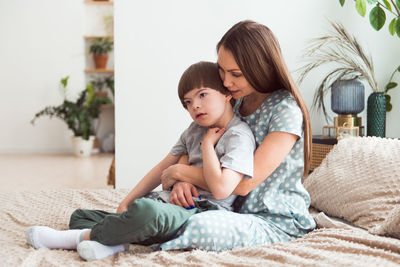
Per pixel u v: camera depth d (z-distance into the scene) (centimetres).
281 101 134
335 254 107
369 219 147
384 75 265
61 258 114
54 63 625
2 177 420
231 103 148
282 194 136
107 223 115
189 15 271
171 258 109
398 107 266
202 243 117
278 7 265
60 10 619
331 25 263
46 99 629
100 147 650
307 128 136
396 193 151
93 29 634
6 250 119
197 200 130
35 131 634
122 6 271
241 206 137
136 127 276
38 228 124
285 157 135
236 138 129
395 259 102
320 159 243
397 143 174
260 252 111
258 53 127
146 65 273
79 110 598
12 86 627
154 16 271
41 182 394
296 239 129
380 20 225
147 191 151
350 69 252
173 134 276
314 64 257
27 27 620
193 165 142
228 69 128
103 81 640
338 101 247
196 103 130
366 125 270
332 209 167
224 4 270
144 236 113
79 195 190
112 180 289
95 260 112
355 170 170
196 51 273
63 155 606
